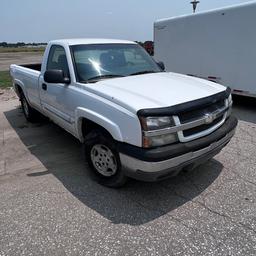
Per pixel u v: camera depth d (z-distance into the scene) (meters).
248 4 6.97
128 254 2.50
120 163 3.24
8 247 2.63
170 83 3.66
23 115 7.37
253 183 3.62
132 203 3.26
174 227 2.83
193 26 8.60
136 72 4.27
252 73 7.27
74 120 3.87
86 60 4.05
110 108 3.12
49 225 2.92
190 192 3.45
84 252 2.54
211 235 2.71
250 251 2.50
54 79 3.84
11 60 30.81
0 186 3.71
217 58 8.10
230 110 3.79
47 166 4.27
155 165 2.83
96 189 3.57
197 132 3.13
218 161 4.27
